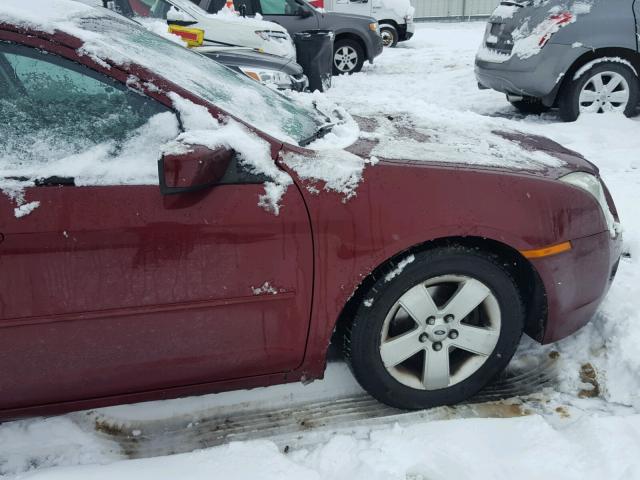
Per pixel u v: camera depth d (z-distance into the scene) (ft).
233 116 6.82
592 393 8.43
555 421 7.87
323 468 7.00
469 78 30.86
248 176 6.61
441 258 7.32
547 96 20.57
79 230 6.22
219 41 21.52
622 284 10.25
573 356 9.07
